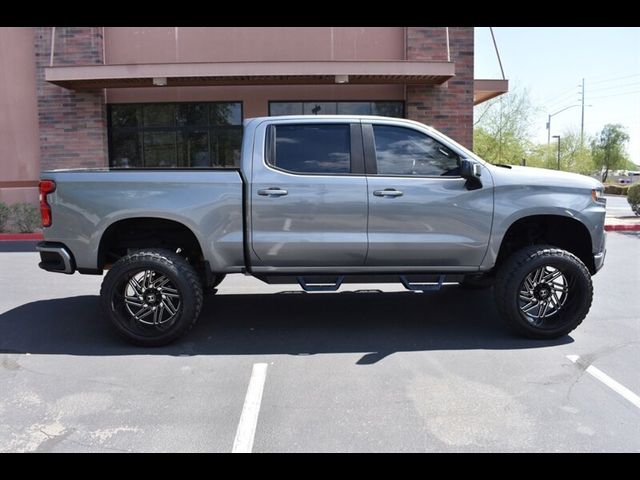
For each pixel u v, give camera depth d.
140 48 12.80
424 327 5.80
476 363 4.74
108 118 13.08
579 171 49.81
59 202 5.19
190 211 5.15
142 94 12.88
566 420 3.68
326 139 5.32
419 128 5.36
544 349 5.09
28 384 4.32
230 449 3.34
